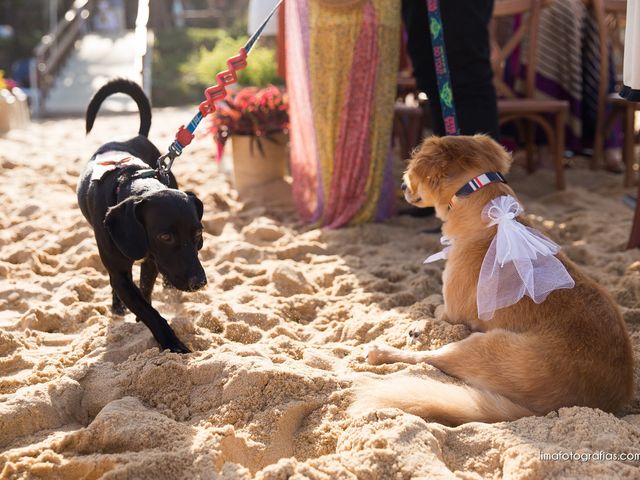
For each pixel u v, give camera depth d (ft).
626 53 6.01
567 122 10.55
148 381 4.75
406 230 8.02
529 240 4.87
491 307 4.81
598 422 4.21
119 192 5.05
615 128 10.53
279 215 8.51
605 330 4.59
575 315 4.65
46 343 5.48
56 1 36.55
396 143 12.20
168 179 5.36
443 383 4.63
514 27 10.62
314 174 8.12
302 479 3.86
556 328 4.62
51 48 28.68
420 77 8.02
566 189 9.54
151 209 4.67
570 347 4.51
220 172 10.40
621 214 8.47
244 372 4.66
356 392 4.61
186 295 6.13
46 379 4.89
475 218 5.18
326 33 7.61
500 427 4.28
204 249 7.22
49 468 4.04
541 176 10.16
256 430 4.42
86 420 4.68
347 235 7.64
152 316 5.14
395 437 4.09
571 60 10.28
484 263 4.90
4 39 35.22
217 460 4.09
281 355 5.06
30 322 5.65
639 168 10.87
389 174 8.22
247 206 8.79
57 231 7.68
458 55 7.57
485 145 5.35
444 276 5.35
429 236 7.51
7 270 6.59
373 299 6.11
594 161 10.50
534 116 9.31
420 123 10.82
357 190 7.99
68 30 33.17
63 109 24.90
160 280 6.35
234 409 4.53
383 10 7.61
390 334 5.42
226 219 8.15
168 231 4.65
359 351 5.25
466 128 7.76
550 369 4.47
